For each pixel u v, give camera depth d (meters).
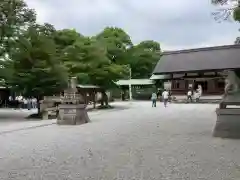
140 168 7.23
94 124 17.61
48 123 19.27
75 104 18.11
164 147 9.77
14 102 41.69
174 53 50.62
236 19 11.04
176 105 36.50
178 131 13.42
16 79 23.77
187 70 45.12
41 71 23.61
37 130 15.43
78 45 33.00
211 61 44.91
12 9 23.48
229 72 12.44
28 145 10.83
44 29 26.11
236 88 12.02
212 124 15.85
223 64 43.19
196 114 22.39
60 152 9.38
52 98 24.50
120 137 12.07
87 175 6.73
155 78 49.41
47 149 9.95
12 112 32.31
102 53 33.94
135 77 67.00
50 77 24.09
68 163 7.89
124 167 7.36
